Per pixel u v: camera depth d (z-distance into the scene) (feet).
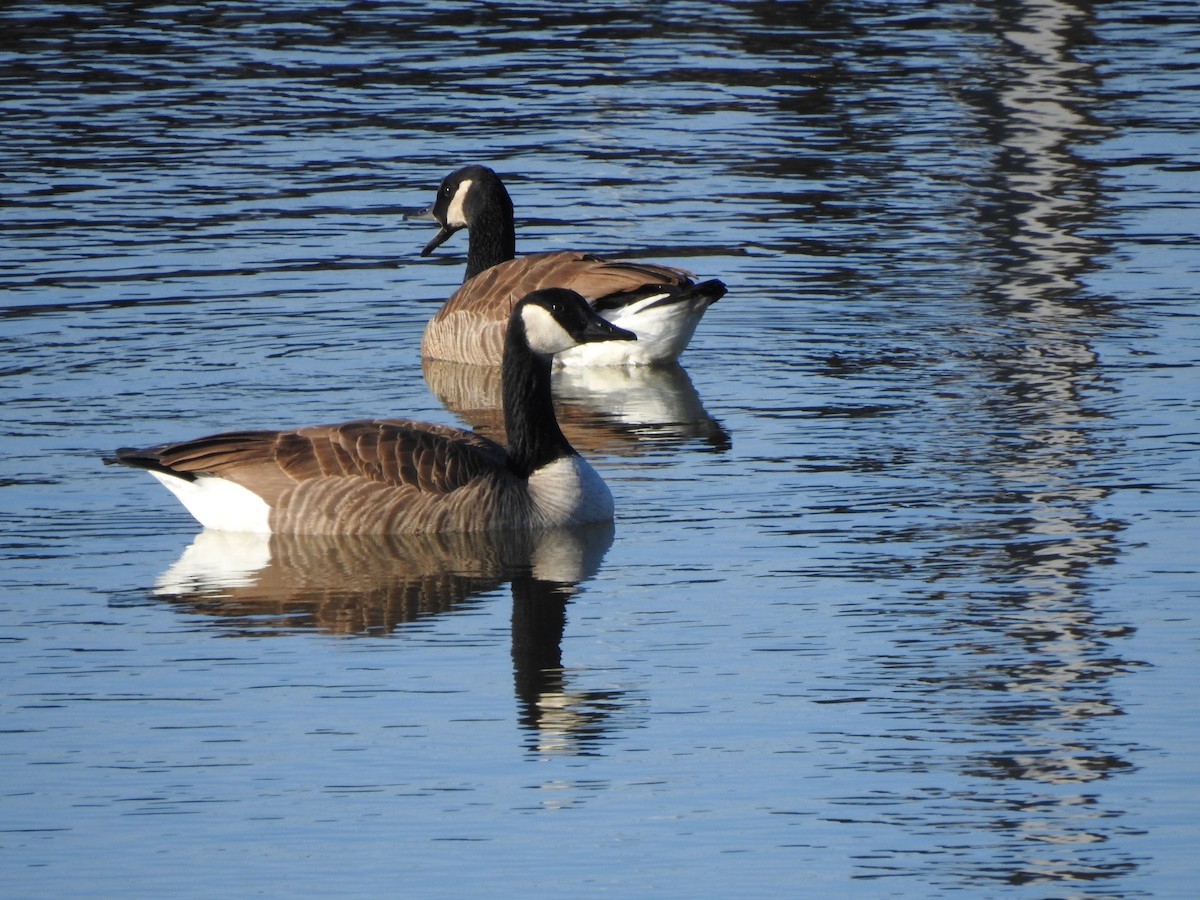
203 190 90.07
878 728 37.19
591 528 50.31
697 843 32.78
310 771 35.47
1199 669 39.75
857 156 97.19
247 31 127.75
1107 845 32.50
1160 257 79.30
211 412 59.88
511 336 51.19
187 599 44.52
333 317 72.95
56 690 39.11
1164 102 108.06
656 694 38.96
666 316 66.69
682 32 128.06
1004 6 135.74
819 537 48.78
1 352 65.92
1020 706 38.09
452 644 41.75
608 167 94.99
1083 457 54.85
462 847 32.63
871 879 31.50
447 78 114.62
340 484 49.19
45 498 51.90
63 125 102.37
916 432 58.03
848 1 137.80
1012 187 91.20
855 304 73.72
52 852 32.45
